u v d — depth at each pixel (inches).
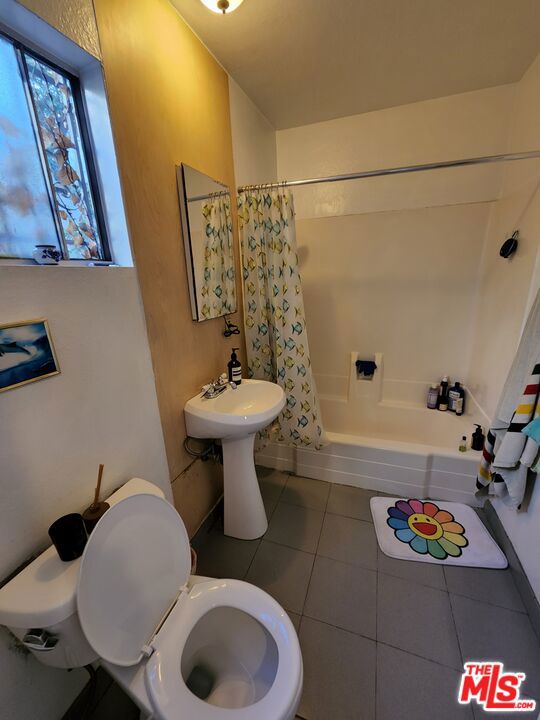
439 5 48.1
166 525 38.1
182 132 50.7
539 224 57.3
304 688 41.2
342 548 61.6
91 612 28.4
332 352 103.0
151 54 43.2
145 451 47.1
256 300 73.5
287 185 65.5
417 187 83.6
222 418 51.3
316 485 79.4
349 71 64.5
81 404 36.3
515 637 46.4
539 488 49.2
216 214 61.6
